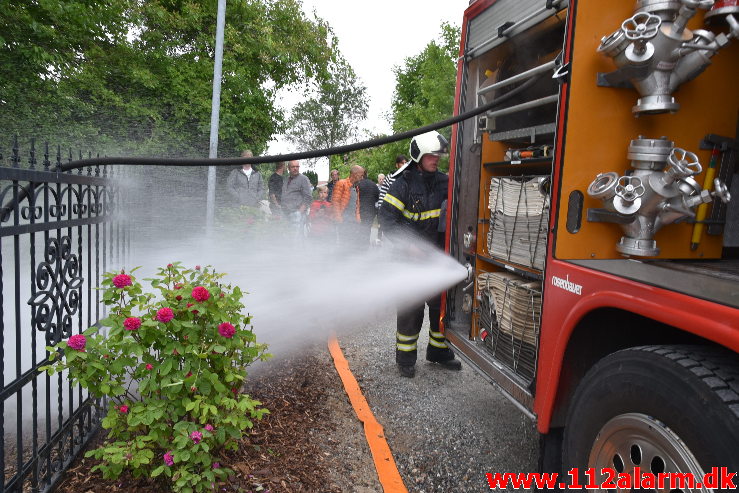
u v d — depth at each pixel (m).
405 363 4.00
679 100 2.26
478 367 3.04
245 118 9.41
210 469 2.17
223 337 2.20
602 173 2.16
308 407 3.26
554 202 2.17
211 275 2.51
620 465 1.69
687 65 2.04
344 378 3.81
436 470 2.74
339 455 2.74
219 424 2.16
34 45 6.62
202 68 8.88
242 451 2.53
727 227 2.45
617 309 1.97
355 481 2.53
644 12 1.99
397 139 2.77
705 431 1.38
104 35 7.71
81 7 6.82
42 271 2.12
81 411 2.50
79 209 2.50
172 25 8.68
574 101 2.12
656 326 1.96
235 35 9.35
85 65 7.46
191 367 2.14
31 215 2.01
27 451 2.46
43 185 2.13
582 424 1.89
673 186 2.03
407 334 3.98
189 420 2.22
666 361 1.54
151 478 2.18
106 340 2.13
